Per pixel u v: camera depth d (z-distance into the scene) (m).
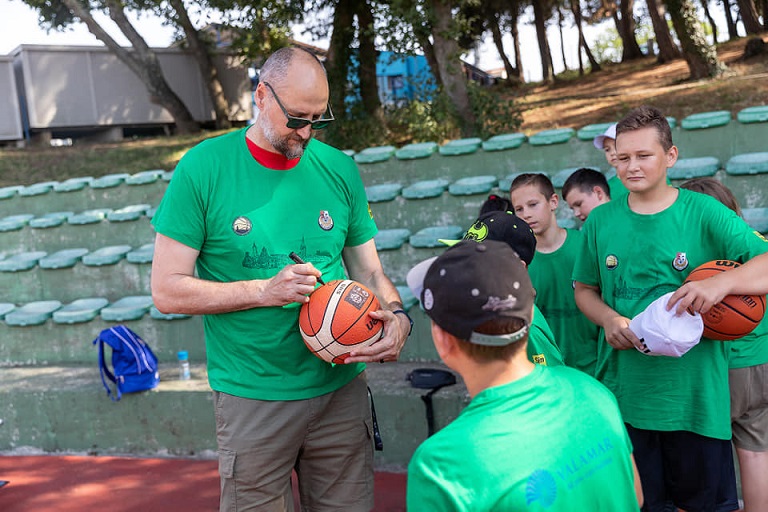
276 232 2.76
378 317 2.70
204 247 2.81
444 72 10.84
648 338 2.62
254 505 2.85
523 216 3.53
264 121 2.62
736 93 11.27
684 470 2.86
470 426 1.57
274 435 2.79
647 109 2.72
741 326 2.61
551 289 3.57
